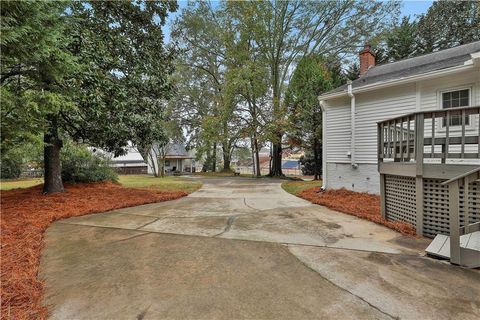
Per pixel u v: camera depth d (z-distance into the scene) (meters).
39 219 4.77
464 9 16.72
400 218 4.50
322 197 7.44
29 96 4.52
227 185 12.03
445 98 6.39
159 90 8.69
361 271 2.68
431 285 2.36
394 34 16.91
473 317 1.89
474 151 5.98
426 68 6.98
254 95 16.88
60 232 4.22
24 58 4.28
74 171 9.58
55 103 4.77
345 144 8.34
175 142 25.16
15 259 2.96
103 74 6.61
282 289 2.33
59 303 2.13
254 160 26.11
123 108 7.17
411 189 4.18
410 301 2.10
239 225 4.61
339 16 16.06
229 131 17.80
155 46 8.62
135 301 2.15
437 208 3.76
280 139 15.96
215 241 3.71
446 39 17.09
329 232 4.12
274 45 17.27
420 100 6.71
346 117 8.30
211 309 2.03
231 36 16.69
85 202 6.56
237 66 16.91
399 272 2.64
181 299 2.18
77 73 5.68
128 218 5.22
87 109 6.49
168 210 6.05
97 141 8.51
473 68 5.68
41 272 2.71
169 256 3.15
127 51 7.75
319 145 13.19
